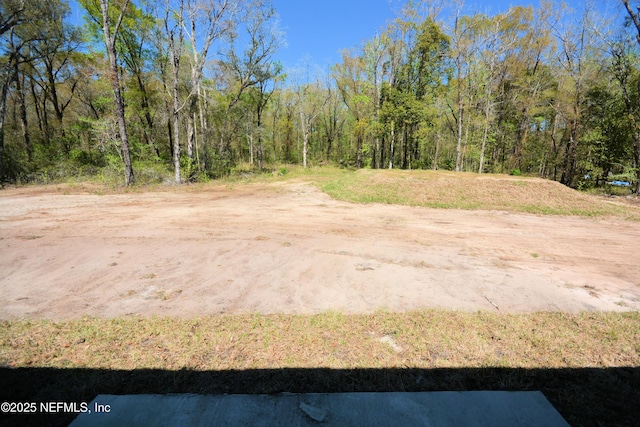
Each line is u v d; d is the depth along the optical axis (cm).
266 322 388
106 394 267
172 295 471
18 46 1794
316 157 5128
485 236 868
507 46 2302
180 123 3241
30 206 1103
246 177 2341
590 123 2269
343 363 312
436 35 2350
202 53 1984
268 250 691
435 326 388
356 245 743
